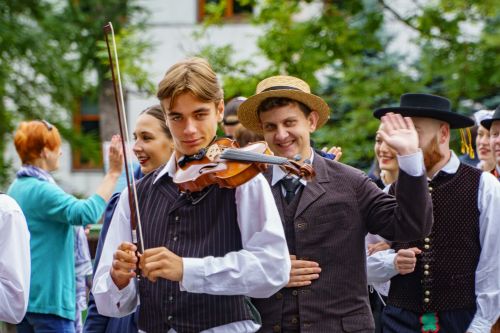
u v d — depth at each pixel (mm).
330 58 15617
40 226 7281
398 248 6168
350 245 5203
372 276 6074
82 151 23609
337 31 15539
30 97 23562
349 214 5219
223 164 4367
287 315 5145
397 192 4863
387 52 16656
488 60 15297
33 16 22875
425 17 15414
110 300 4473
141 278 4574
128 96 23781
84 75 23781
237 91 15164
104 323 5695
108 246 4684
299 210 5219
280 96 5352
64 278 7328
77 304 7973
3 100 23219
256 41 15953
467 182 5992
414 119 6004
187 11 25609
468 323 5945
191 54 16422
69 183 27281
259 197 4410
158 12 25484
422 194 4805
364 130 14969
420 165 4809
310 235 5191
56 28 22750
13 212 5301
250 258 4301
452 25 15352
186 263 4258
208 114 4441
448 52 15531
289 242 5219
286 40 15523
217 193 4488
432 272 5945
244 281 4277
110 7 22484
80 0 22828
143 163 6648
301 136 5391
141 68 16688
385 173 6988
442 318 5953
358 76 15531
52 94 23734
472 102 15852
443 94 15914
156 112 6637
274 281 4316
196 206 4492
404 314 6070
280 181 5355
